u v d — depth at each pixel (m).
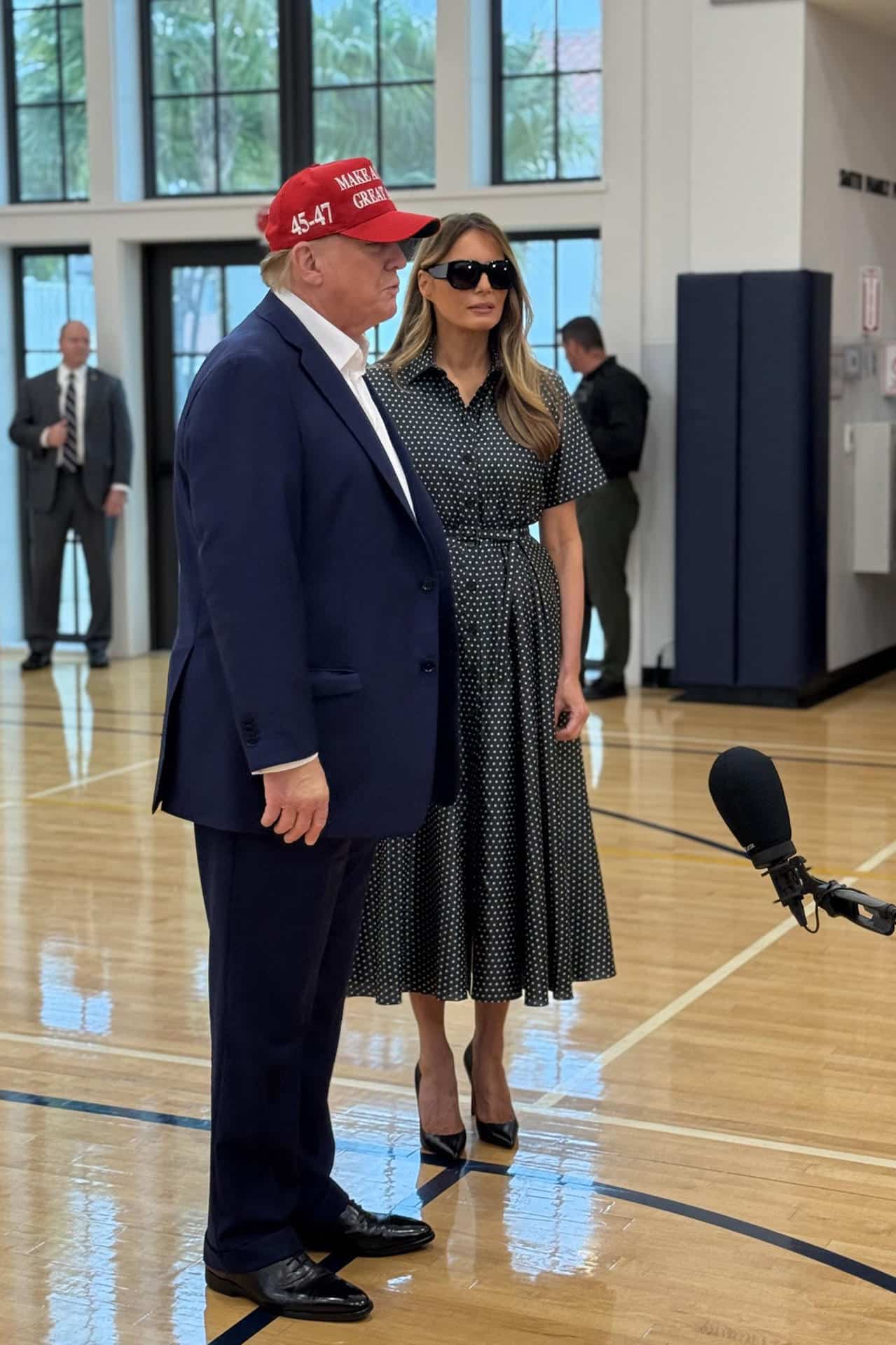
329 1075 2.49
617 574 7.61
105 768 6.27
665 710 7.32
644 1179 2.76
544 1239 2.54
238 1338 2.25
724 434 7.34
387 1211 2.64
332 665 2.22
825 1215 2.62
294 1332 2.27
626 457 7.48
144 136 8.84
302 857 2.24
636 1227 2.58
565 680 2.91
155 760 6.42
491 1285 2.40
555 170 8.09
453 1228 2.58
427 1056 2.91
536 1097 3.13
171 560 9.18
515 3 8.06
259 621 2.11
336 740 2.21
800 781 5.84
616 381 7.45
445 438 2.80
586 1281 2.41
